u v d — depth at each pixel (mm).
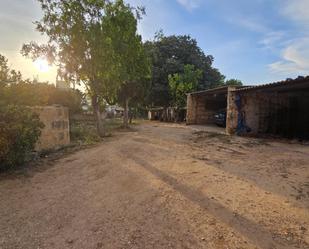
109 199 5777
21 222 4863
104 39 16656
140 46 20375
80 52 16594
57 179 7449
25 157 9273
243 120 17859
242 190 6023
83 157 10320
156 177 7164
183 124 30031
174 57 50188
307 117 17062
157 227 4465
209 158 9453
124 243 4020
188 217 4773
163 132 19562
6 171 8266
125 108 25375
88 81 17906
